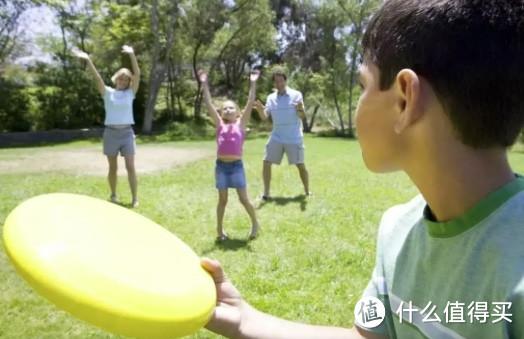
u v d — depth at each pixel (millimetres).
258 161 10977
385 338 874
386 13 661
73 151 13688
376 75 672
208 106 4582
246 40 24812
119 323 677
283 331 893
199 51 24812
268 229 4953
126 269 761
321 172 9203
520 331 551
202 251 4230
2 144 17031
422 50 600
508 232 590
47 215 825
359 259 4051
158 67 21766
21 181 7785
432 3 603
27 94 20500
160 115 25125
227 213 5648
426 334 720
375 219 5426
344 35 23844
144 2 22016
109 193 6781
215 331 871
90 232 830
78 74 21578
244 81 27641
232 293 930
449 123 601
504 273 569
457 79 583
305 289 3424
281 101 6367
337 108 23734
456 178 620
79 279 684
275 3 27891
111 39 21344
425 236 751
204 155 12570
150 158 11703
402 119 635
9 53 20531
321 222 5270
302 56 28109
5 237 748
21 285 3398
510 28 576
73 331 2795
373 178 8523
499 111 583
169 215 5543
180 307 739
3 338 2701
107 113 5844
